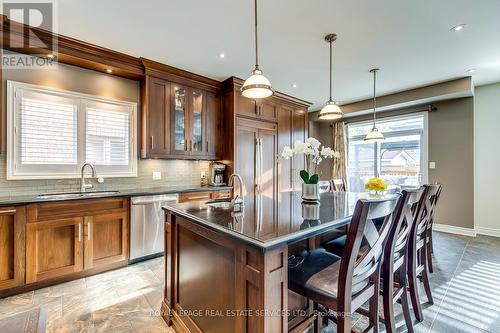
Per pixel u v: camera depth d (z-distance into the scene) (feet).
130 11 7.07
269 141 14.19
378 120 17.02
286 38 8.63
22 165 8.55
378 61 10.53
